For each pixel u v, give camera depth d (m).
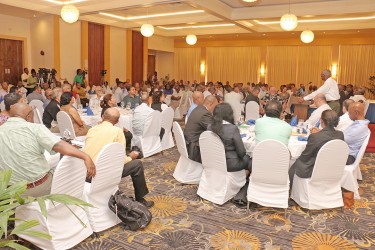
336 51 15.12
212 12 9.27
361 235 3.07
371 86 14.56
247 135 4.20
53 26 10.96
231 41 17.12
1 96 8.43
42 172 2.54
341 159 3.30
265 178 3.34
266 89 11.05
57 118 5.04
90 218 2.89
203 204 3.72
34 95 7.62
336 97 6.28
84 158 2.54
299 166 3.48
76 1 9.88
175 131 4.32
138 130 5.54
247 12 10.09
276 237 3.01
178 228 3.16
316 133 3.34
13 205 1.38
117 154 2.87
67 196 1.42
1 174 1.43
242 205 3.67
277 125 3.50
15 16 11.25
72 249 2.73
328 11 9.05
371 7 8.53
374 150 6.27
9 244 1.29
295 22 7.93
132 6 8.87
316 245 2.88
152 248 2.80
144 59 14.89
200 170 4.33
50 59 11.21
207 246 2.84
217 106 3.60
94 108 6.83
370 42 14.46
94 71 12.53
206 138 3.62
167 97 10.48
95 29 12.41
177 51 18.42
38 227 2.52
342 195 3.67
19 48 11.59
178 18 11.59
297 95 10.48
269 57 16.47
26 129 2.48
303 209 3.61
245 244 2.88
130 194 3.98
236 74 17.23
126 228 3.11
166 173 4.84
